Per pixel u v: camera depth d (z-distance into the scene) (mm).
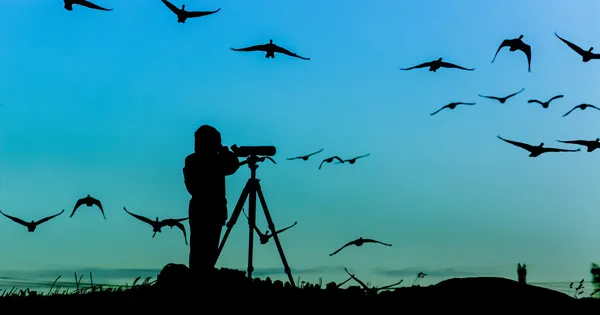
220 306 9258
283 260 11156
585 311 8242
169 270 10180
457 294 8602
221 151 11148
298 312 9102
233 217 11656
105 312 9062
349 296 9672
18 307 9141
